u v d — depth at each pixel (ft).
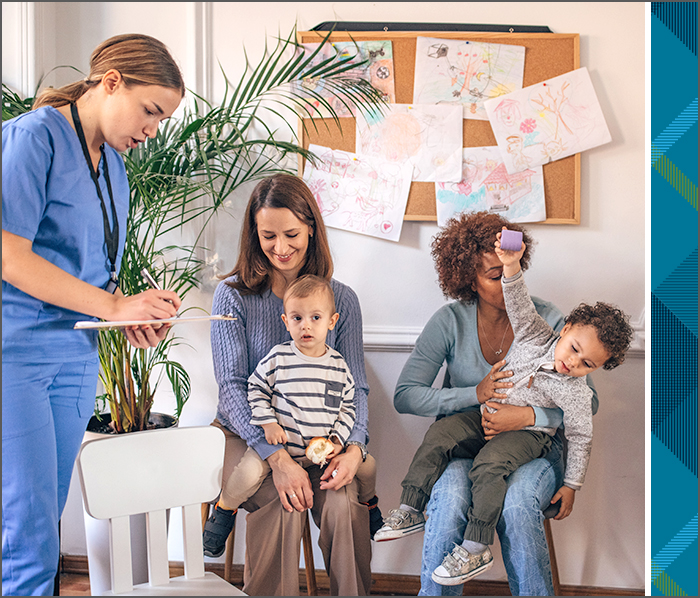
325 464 4.84
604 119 6.00
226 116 5.59
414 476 4.90
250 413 4.82
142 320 3.80
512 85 6.07
